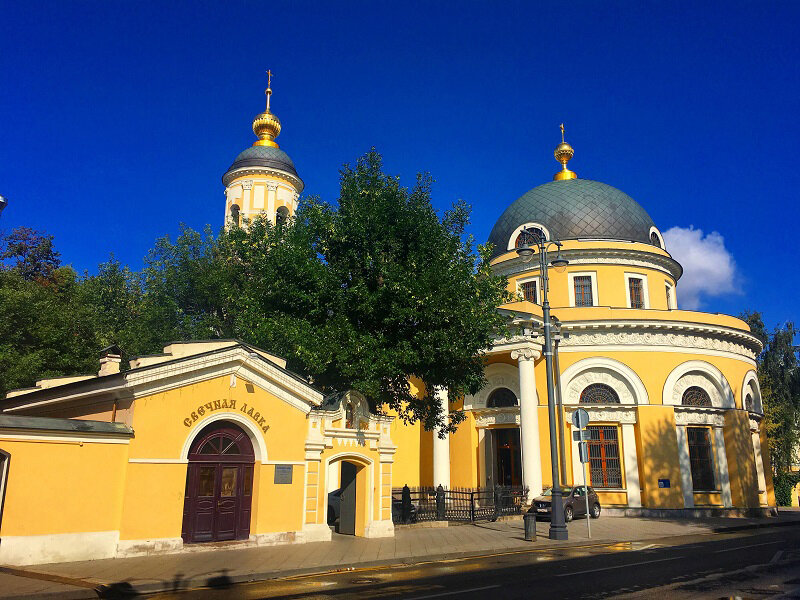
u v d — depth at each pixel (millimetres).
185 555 13297
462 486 29359
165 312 26938
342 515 18406
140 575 10906
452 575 11695
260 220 23594
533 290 33250
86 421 13039
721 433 28703
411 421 20781
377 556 13898
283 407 15984
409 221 18328
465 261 18672
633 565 13008
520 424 27422
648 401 27859
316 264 17859
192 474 14438
